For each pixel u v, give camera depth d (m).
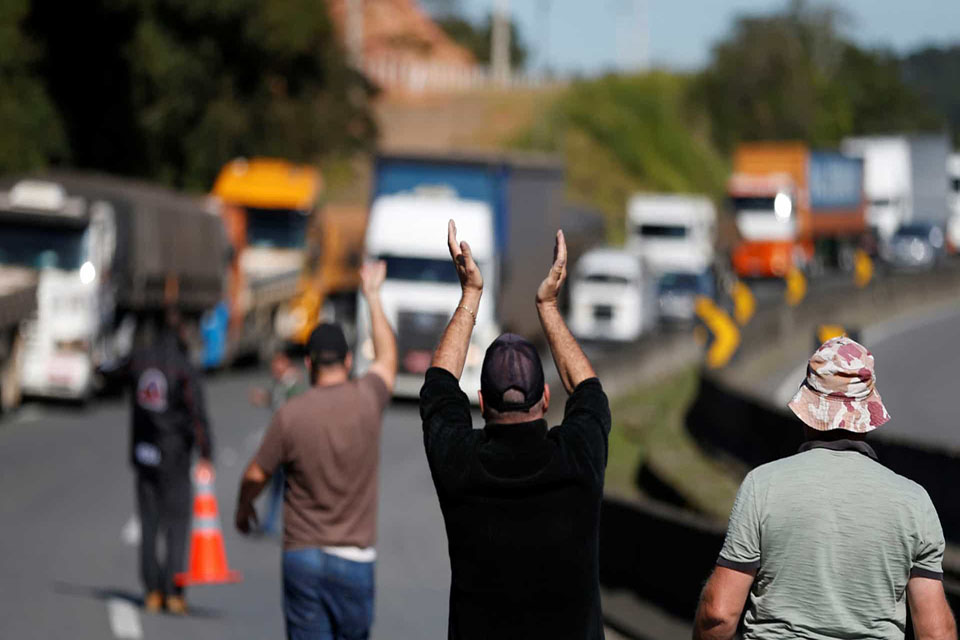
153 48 168.38
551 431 15.25
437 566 47.09
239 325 127.12
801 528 14.84
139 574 43.31
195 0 171.62
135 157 176.62
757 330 121.44
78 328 92.81
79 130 168.62
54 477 63.62
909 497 14.87
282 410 23.52
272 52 184.12
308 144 196.62
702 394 80.69
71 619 36.38
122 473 65.56
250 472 23.67
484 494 14.65
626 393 101.75
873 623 14.79
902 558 14.79
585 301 157.38
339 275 156.00
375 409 23.70
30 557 45.56
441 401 15.45
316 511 23.47
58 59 165.12
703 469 65.81
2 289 87.31
